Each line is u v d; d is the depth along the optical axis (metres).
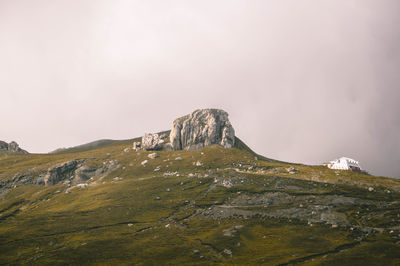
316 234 165.88
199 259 146.50
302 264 129.12
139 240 178.00
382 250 132.62
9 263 150.62
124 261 147.38
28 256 159.12
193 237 179.25
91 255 155.62
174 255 153.00
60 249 166.25
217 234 179.38
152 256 152.62
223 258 146.00
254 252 149.88
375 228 166.50
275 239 164.88
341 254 134.38
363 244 144.75
